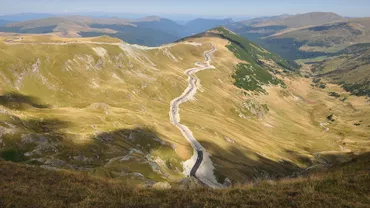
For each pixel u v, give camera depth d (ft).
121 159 252.01
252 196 76.95
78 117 362.33
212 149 437.17
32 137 247.50
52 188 85.97
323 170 126.11
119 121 403.13
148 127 420.36
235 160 436.76
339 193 77.05
